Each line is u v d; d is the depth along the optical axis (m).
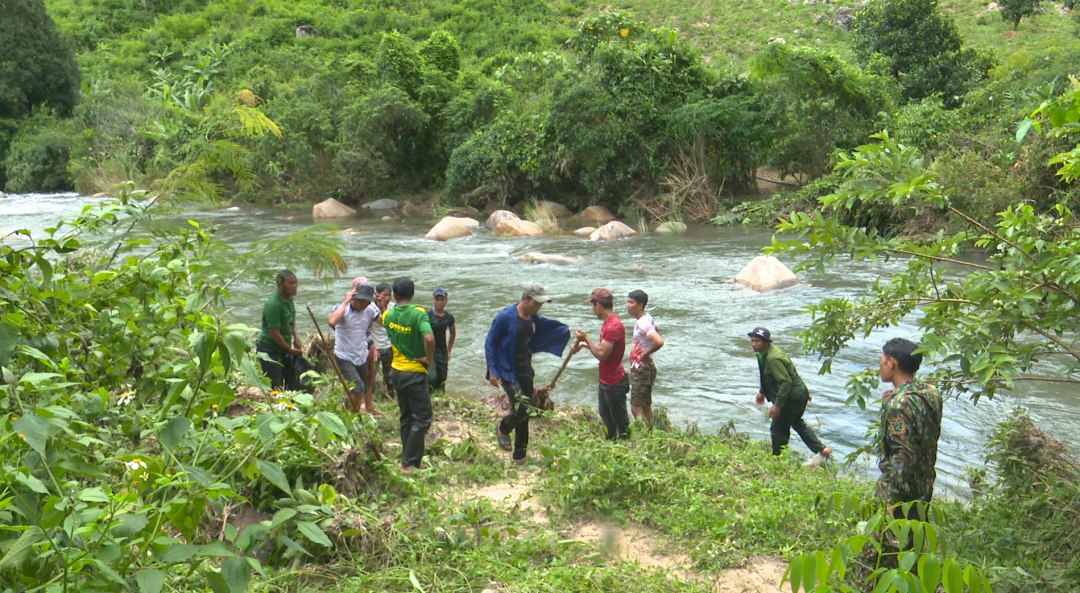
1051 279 4.20
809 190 23.77
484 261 19.30
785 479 6.13
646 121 28.12
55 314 3.91
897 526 2.51
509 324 6.70
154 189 6.45
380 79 36.50
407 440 6.20
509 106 33.78
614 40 29.36
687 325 12.56
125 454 3.35
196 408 3.05
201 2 66.69
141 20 64.69
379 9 59.16
